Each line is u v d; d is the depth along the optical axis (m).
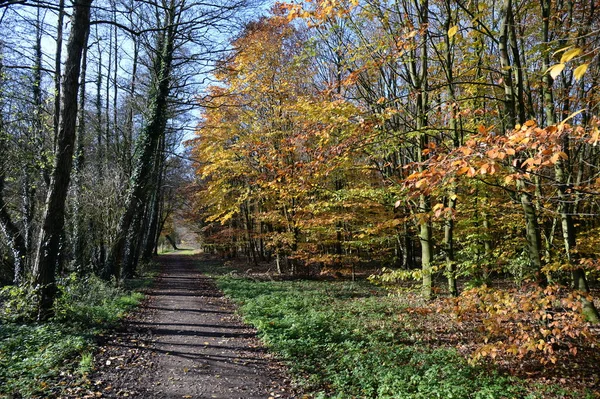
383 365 6.64
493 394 5.42
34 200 13.32
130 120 20.81
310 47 9.68
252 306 11.38
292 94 15.92
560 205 8.27
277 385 6.05
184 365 6.70
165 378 6.07
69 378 5.58
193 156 22.75
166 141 26.06
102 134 19.31
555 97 9.98
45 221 8.48
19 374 5.39
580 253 8.88
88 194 15.02
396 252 21.05
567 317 5.64
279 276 20.61
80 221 14.85
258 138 16.02
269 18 13.38
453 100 7.93
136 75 18.98
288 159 11.77
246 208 26.41
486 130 4.04
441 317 10.16
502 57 6.60
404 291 11.56
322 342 8.03
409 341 8.41
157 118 15.87
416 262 24.12
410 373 6.16
